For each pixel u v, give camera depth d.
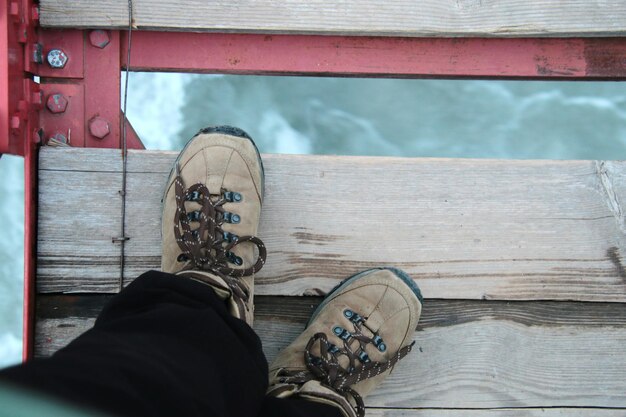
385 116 1.94
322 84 1.91
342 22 1.29
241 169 1.29
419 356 1.31
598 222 1.33
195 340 0.90
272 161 1.32
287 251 1.31
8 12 1.15
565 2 1.30
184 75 1.84
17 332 1.81
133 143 1.36
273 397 1.04
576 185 1.33
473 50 1.36
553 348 1.32
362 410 1.20
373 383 1.25
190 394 0.76
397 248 1.32
